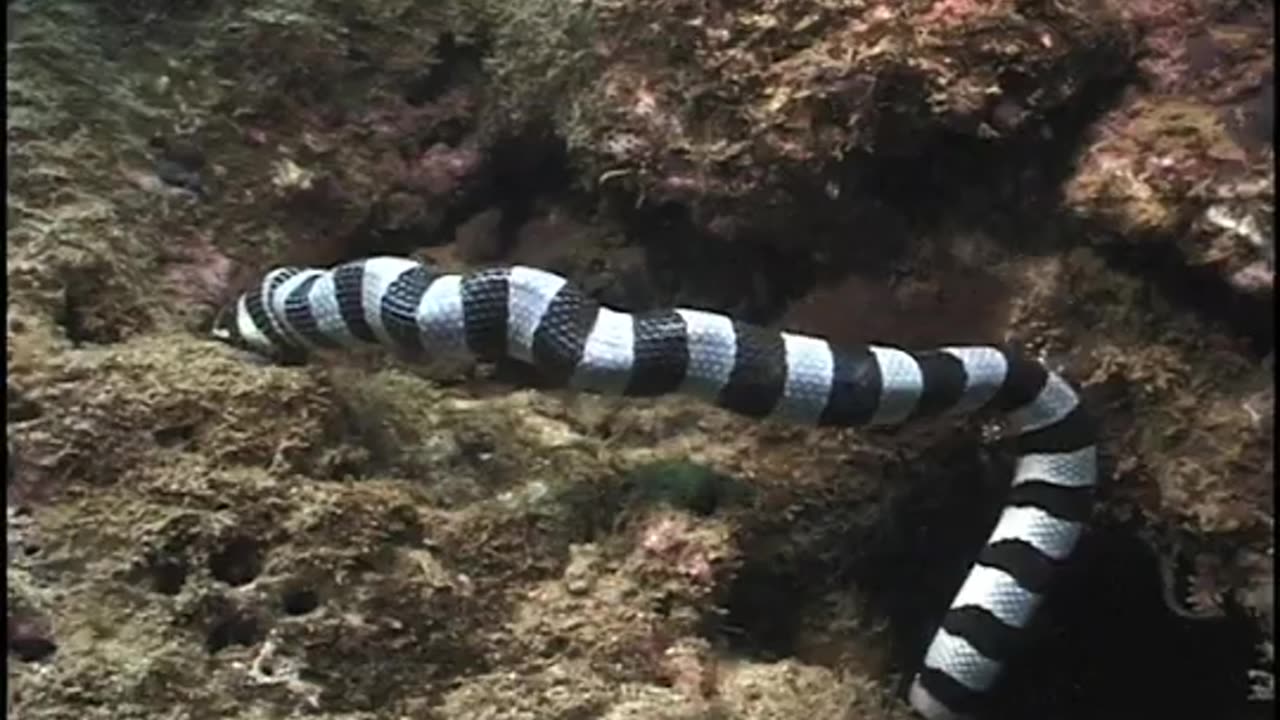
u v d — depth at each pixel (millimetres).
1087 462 1312
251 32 1478
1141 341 1290
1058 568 1325
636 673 1196
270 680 1108
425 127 1531
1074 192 1279
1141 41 1282
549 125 1499
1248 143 1225
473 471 1282
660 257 1485
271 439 1186
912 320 1366
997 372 1273
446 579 1176
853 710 1251
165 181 1411
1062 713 1515
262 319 1292
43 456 1139
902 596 1439
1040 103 1280
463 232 1554
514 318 1229
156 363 1195
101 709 1062
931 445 1377
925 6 1274
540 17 1480
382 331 1251
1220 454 1260
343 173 1494
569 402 1394
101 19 1455
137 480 1147
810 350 1246
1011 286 1335
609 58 1390
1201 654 1444
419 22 1529
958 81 1275
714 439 1370
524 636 1190
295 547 1145
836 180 1330
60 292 1248
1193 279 1268
